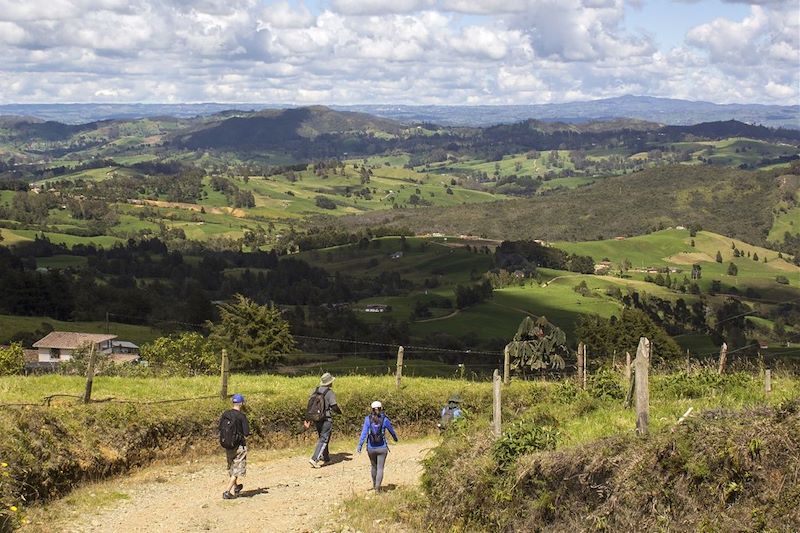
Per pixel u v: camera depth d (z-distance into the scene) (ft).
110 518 43.75
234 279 558.97
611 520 31.50
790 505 27.61
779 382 63.36
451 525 39.58
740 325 383.04
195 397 65.62
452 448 44.55
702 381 61.77
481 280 594.24
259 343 194.70
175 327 328.29
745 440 29.76
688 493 30.12
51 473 46.47
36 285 369.91
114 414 55.36
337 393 73.46
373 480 50.26
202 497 49.14
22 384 64.80
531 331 94.43
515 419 49.60
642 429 34.60
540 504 35.24
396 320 408.46
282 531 41.50
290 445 67.41
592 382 69.36
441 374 187.01
